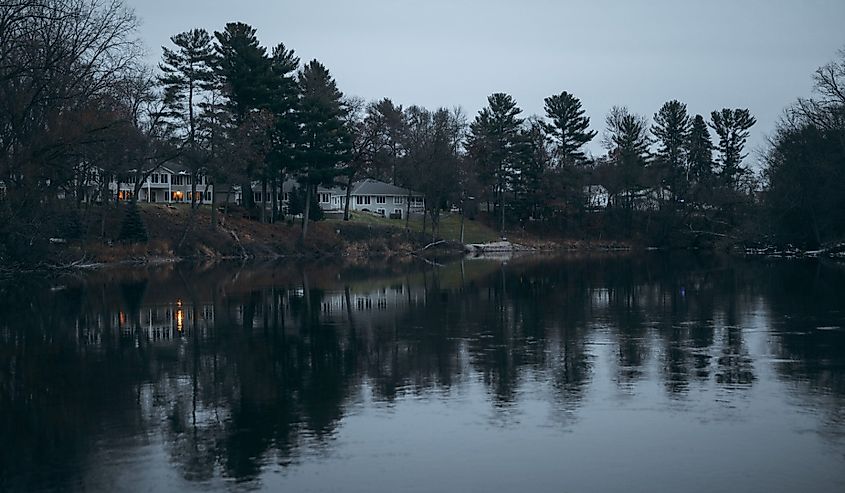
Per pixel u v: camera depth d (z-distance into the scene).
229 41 82.38
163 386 18.27
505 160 115.06
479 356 21.61
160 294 40.03
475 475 12.14
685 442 13.63
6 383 18.73
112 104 52.34
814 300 35.19
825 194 71.31
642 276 52.19
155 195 110.44
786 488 11.52
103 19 47.62
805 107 73.81
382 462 12.73
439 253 97.06
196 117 78.62
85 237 66.69
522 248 107.19
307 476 12.15
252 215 94.06
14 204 47.19
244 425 14.89
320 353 22.36
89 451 13.45
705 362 20.52
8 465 12.77
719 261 71.38
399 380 18.62
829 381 18.12
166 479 12.09
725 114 126.88
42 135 44.50
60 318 30.44
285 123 82.62
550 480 11.92
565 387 17.72
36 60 43.06
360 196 122.06
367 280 49.97
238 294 40.00
